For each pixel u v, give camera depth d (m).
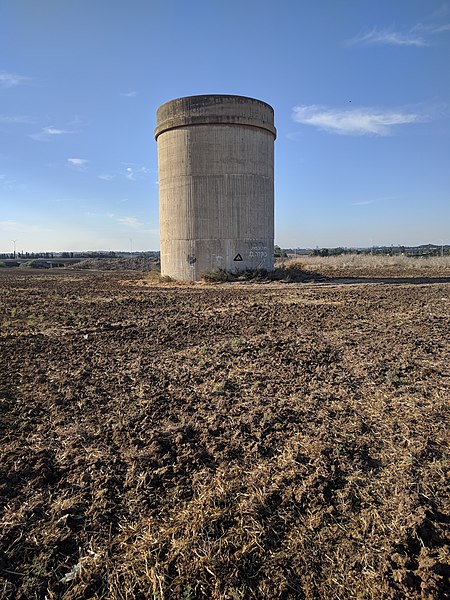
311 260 50.38
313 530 3.46
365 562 3.12
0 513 3.67
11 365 7.96
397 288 22.25
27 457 4.54
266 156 27.92
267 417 5.42
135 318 13.59
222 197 26.66
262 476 4.17
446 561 3.12
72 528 3.53
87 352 8.99
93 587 2.97
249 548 3.25
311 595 2.88
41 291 23.52
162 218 28.77
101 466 4.40
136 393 6.47
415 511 3.62
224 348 9.20
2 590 2.92
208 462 4.50
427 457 4.53
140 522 3.59
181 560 3.16
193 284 26.41
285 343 9.59
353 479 4.12
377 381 6.94
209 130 26.14
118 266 67.44
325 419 5.50
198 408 5.87
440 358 8.34
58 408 5.89
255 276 26.98
